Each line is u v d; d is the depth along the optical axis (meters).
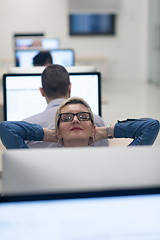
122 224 0.99
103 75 11.72
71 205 0.97
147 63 11.68
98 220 0.98
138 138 1.91
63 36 11.47
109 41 11.68
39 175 1.08
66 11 11.34
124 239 0.99
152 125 1.92
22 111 3.04
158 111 7.50
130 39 11.69
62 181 1.08
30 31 11.30
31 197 0.96
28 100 3.03
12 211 0.96
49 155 1.10
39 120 2.34
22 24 11.26
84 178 1.08
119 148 1.11
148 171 1.10
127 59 11.77
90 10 11.38
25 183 1.09
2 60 9.71
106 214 0.98
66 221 0.97
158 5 10.73
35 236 0.97
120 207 0.98
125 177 1.09
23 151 1.11
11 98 3.02
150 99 8.76
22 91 3.02
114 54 11.74
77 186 1.08
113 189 0.98
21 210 0.96
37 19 11.29
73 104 1.74
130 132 1.90
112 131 1.88
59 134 1.76
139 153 1.10
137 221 0.99
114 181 1.08
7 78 2.99
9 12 11.19
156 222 0.99
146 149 1.11
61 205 0.97
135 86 10.78
